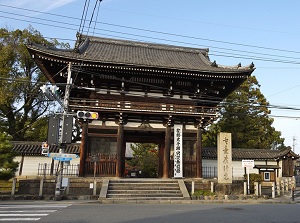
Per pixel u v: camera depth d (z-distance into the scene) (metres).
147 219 10.85
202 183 22.58
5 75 33.66
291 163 34.62
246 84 46.47
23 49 34.25
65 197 18.78
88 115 18.61
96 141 23.06
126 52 28.56
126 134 25.97
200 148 24.41
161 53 30.72
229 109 44.38
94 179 21.06
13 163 21.73
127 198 18.84
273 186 24.08
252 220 11.26
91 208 14.23
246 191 23.70
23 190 19.94
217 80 24.92
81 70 22.38
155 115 24.20
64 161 19.25
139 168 40.66
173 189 21.06
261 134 44.34
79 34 29.50
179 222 10.38
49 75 24.16
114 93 24.30
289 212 14.05
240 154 34.16
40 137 37.62
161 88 24.91
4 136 22.08
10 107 36.00
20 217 11.19
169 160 23.73
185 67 23.94
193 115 24.05
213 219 11.28
